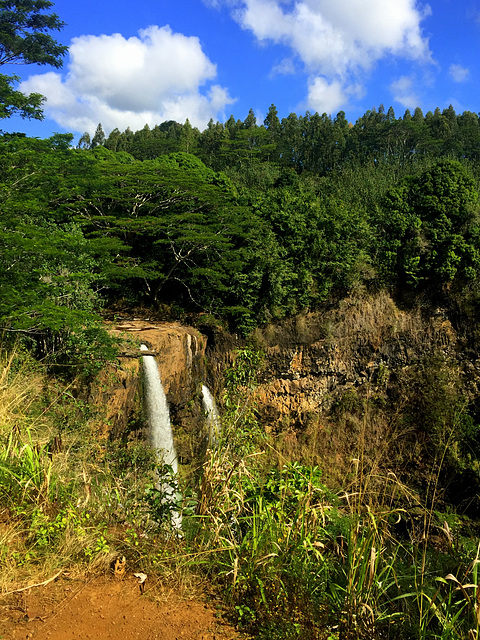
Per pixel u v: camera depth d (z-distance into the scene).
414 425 24.62
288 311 27.31
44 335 13.88
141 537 5.05
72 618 3.66
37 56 28.72
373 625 3.89
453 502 18.34
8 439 6.25
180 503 5.98
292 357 26.84
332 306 27.80
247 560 4.49
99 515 5.32
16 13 27.34
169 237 25.12
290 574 4.30
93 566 4.35
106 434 14.58
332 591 4.25
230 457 5.60
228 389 6.59
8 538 4.38
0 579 3.87
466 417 23.81
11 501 4.96
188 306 27.28
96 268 21.67
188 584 4.39
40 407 9.21
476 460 19.73
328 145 67.00
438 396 25.97
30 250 12.41
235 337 26.05
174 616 3.92
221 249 25.56
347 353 27.50
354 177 42.00
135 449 10.56
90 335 14.44
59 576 4.15
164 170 27.41
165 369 19.70
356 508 4.80
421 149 67.94
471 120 79.38
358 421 24.88
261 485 5.47
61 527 4.62
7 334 11.97
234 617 4.02
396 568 4.68
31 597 3.82
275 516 5.07
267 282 26.70
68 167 23.67
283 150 69.50
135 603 4.00
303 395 26.91
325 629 3.94
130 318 25.16
